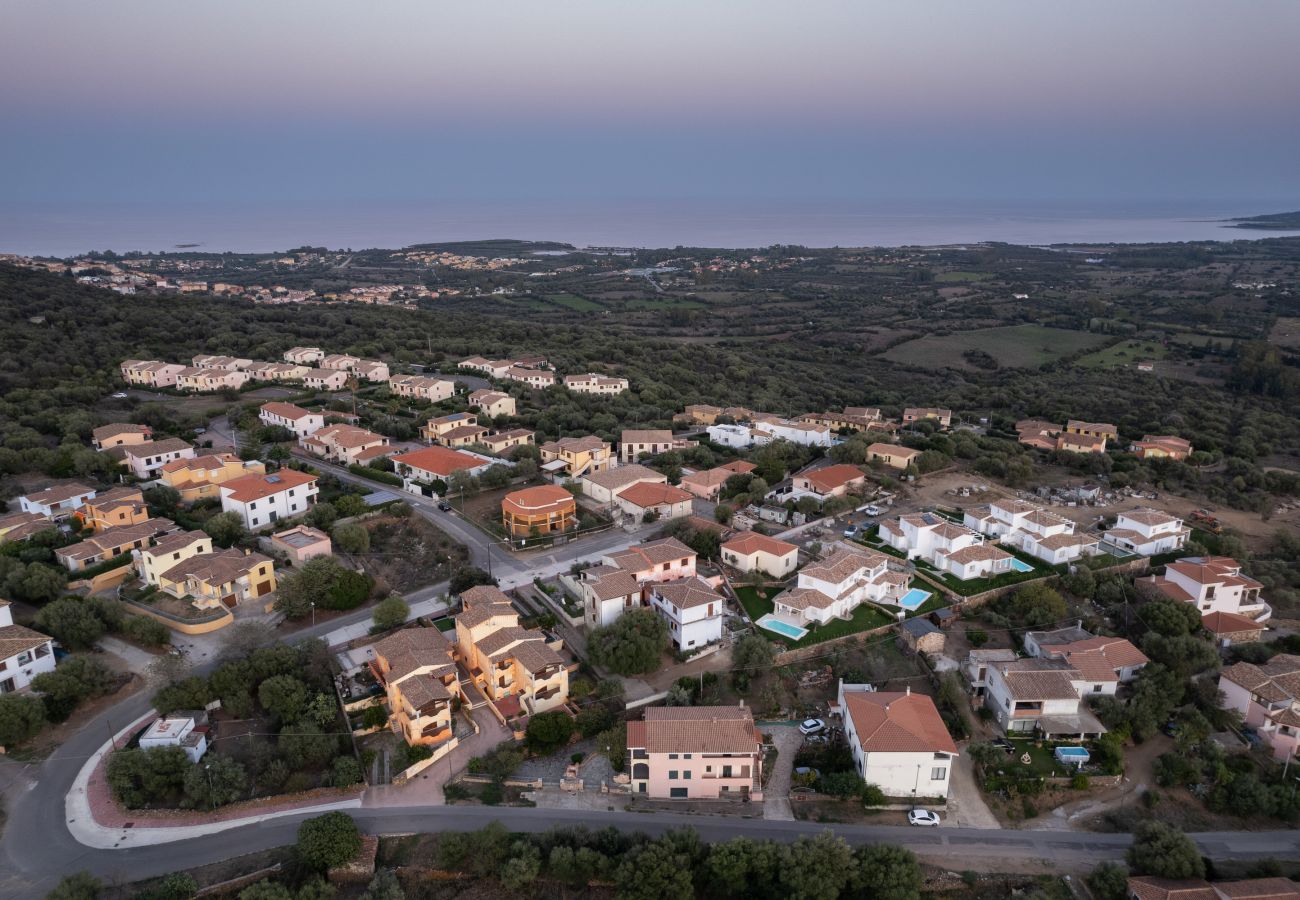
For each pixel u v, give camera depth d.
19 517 112.62
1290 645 101.38
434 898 66.25
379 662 87.81
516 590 105.06
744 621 101.19
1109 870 67.75
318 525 117.44
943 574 112.56
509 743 80.94
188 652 89.88
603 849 68.94
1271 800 76.75
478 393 184.50
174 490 122.50
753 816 74.94
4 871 64.25
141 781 72.81
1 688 80.50
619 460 157.88
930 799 77.06
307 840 66.06
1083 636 96.75
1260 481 160.50
